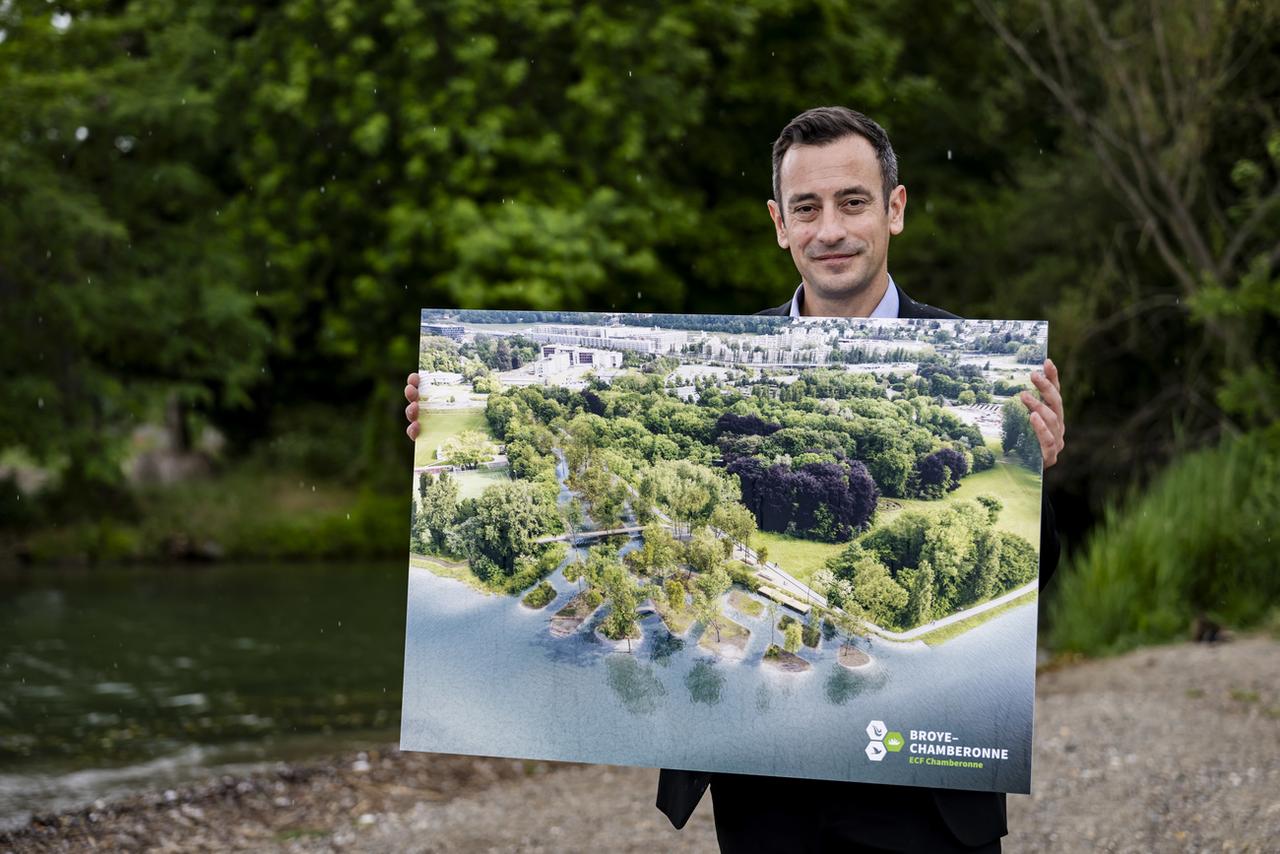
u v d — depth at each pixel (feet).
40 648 34.04
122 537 55.88
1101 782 18.65
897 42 52.60
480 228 42.06
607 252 43.16
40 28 49.88
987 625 7.30
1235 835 15.99
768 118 52.75
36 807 18.69
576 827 17.62
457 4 43.11
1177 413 45.19
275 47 47.70
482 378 7.88
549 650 7.72
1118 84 40.75
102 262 52.44
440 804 19.15
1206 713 22.47
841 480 7.49
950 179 56.34
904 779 7.32
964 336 7.47
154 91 49.70
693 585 7.61
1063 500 47.96
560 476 7.77
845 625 7.42
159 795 19.44
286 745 23.00
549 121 46.70
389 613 41.34
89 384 53.26
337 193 48.24
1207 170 41.37
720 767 7.51
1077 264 46.96
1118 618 32.07
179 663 31.96
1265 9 36.27
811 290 8.14
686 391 7.72
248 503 61.26
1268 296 34.22
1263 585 32.48
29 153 49.60
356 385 71.31
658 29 44.14
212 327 52.70
